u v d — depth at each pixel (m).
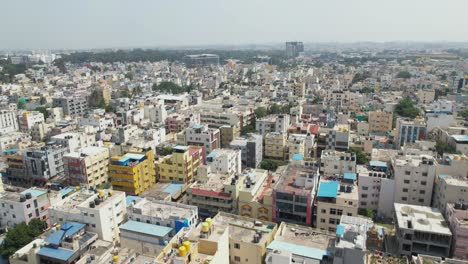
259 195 126.25
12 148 190.50
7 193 126.12
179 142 197.62
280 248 82.81
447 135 189.75
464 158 132.00
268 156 194.38
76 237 93.50
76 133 190.75
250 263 88.88
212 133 187.25
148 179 155.00
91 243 93.94
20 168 165.50
